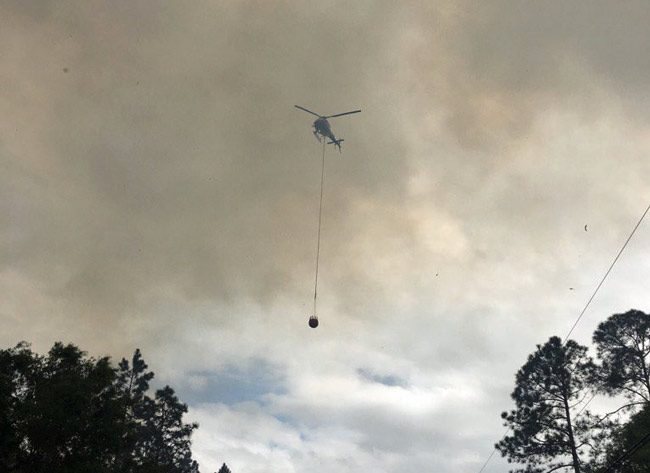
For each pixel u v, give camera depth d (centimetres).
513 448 3691
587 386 3738
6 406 2538
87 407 2689
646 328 3716
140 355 4938
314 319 2955
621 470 3206
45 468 2544
